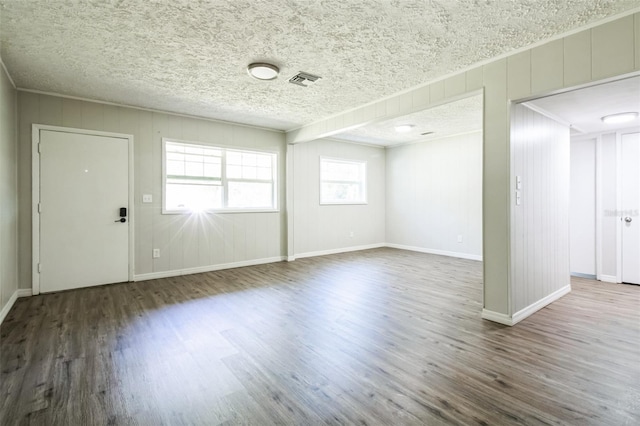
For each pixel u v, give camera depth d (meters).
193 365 2.10
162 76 3.23
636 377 1.93
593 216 4.45
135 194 4.29
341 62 2.87
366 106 4.11
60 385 1.87
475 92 2.92
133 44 2.56
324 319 2.91
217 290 3.86
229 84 3.44
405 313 3.04
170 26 2.29
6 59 2.83
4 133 2.98
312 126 5.16
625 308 3.18
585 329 2.64
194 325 2.78
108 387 1.85
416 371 2.01
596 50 2.18
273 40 2.49
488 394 1.76
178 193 4.73
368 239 7.28
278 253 5.77
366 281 4.27
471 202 5.97
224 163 5.14
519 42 2.48
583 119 3.61
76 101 3.88
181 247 4.68
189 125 4.72
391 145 7.36
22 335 2.57
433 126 5.45
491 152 2.78
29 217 3.62
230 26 2.29
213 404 1.70
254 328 2.71
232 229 5.19
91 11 2.10
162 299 3.51
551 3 1.99
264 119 4.94
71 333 2.61
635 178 4.11
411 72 3.07
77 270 3.90
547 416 1.58
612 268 4.28
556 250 3.50
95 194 4.01
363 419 1.57
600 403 1.68
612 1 1.95
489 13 2.11
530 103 2.92
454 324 2.77
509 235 2.70
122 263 4.20
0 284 2.83
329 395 1.77
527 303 2.96
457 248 6.19
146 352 2.28
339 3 2.02
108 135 4.09
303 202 6.16
